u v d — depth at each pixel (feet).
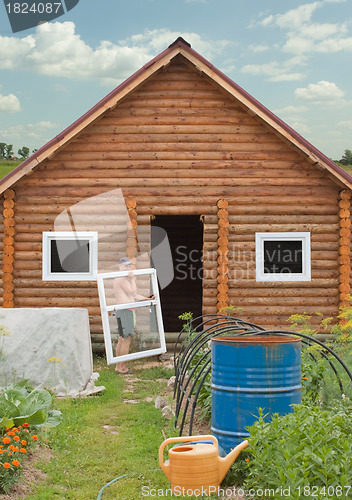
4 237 44.68
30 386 27.94
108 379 36.01
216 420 20.81
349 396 24.17
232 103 45.52
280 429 17.58
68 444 23.18
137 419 27.27
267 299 45.16
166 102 45.37
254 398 20.02
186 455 18.22
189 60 43.83
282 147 45.42
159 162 45.29
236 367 20.30
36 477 19.75
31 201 45.03
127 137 45.21
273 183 45.32
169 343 46.60
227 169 45.37
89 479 19.95
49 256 45.03
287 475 15.80
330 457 15.94
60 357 31.55
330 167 43.86
